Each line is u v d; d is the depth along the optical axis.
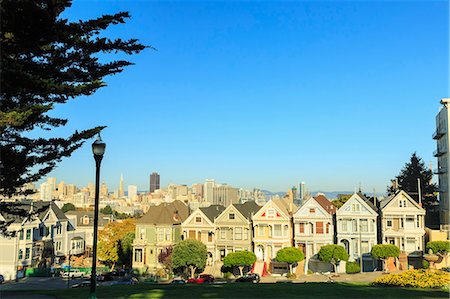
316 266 60.41
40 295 20.02
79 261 81.44
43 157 18.75
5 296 19.84
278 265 60.84
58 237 77.12
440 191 70.94
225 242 63.56
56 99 18.78
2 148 17.61
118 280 58.59
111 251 72.75
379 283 24.33
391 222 60.03
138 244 65.50
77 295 19.77
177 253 57.97
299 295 19.47
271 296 19.14
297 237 61.41
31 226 66.94
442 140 68.25
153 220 66.06
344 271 58.78
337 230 61.19
